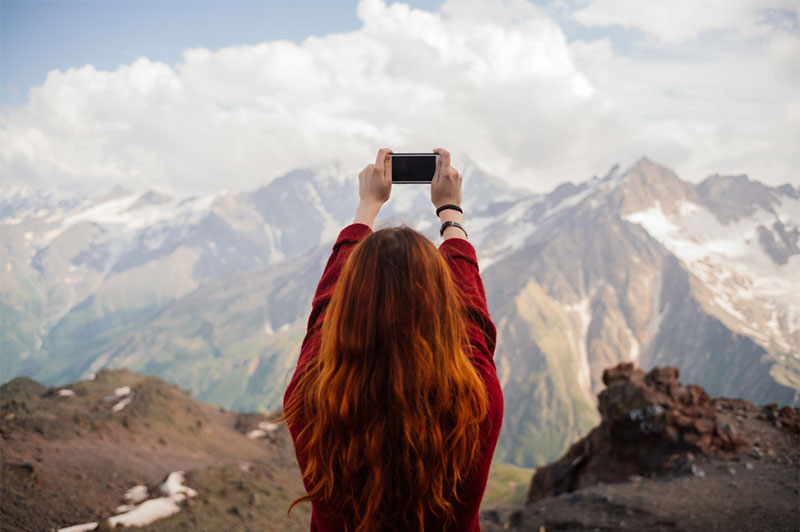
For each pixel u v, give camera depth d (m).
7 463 14.41
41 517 12.09
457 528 1.43
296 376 1.58
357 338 1.43
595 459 13.55
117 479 16.58
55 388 39.44
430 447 1.36
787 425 11.52
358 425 1.39
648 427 11.77
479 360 1.53
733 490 8.83
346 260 1.68
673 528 7.60
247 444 42.38
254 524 13.64
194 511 13.55
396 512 1.39
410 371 1.37
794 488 8.48
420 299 1.44
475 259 1.76
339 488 1.43
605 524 8.20
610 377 14.41
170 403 42.66
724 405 12.92
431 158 1.95
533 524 8.88
